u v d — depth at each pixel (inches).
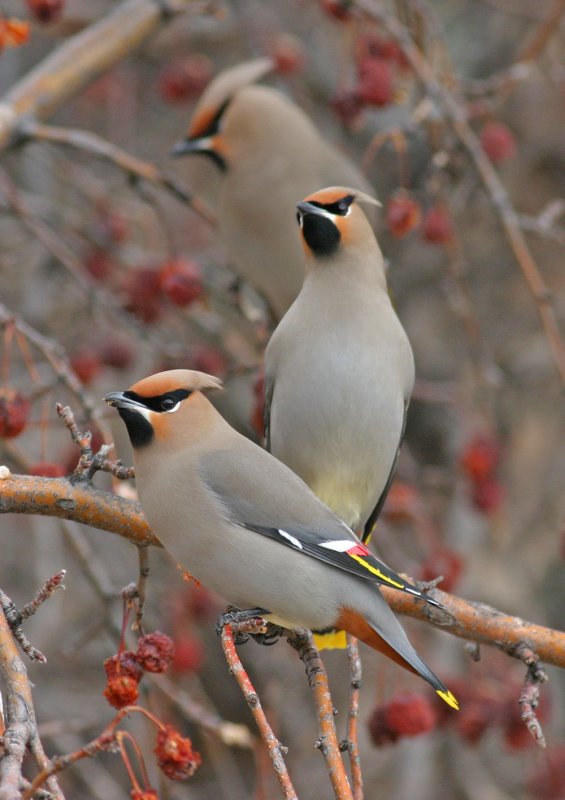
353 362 333.7
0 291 514.6
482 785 507.8
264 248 470.3
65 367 334.3
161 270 453.1
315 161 470.6
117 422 444.5
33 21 451.5
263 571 279.6
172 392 282.4
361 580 283.4
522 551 557.0
